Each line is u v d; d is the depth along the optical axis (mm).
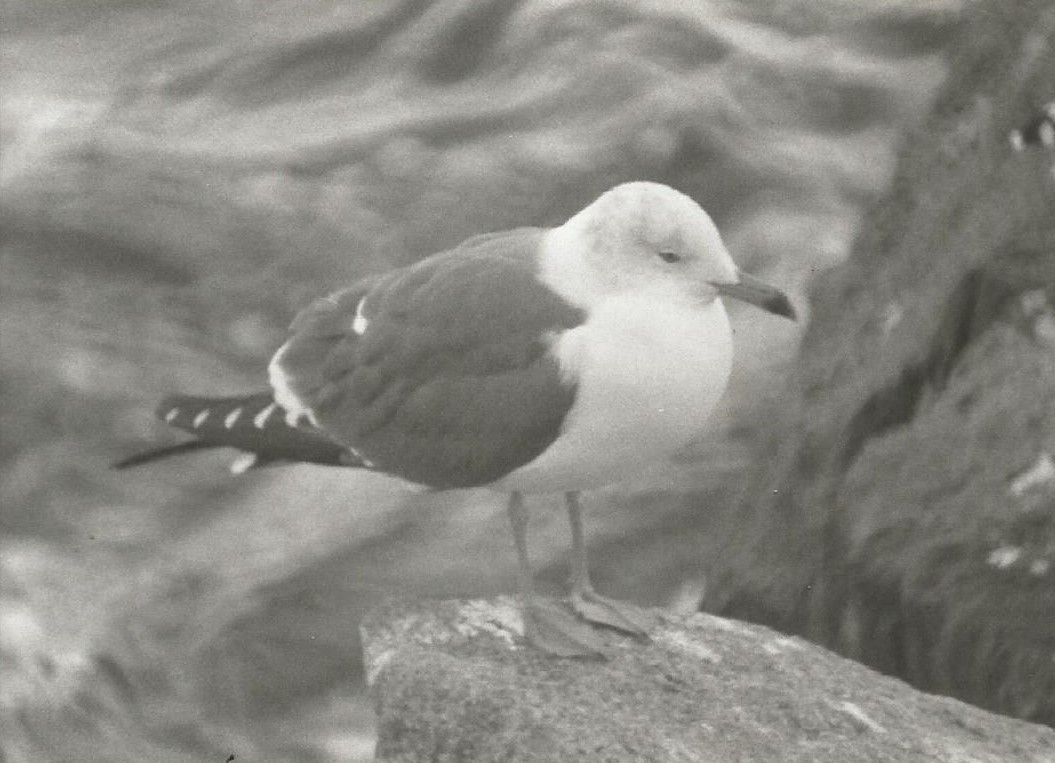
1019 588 9812
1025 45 12766
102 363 16781
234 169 19625
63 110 21016
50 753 12805
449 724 8359
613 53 20938
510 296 8609
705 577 12852
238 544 14688
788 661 8844
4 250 18438
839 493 10906
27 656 13602
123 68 21875
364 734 12852
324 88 21281
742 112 20250
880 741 8234
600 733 8133
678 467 14969
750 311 17000
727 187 19344
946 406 10844
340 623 13695
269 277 18062
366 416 8992
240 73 21562
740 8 21812
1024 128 12070
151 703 13195
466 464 8797
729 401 15727
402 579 14086
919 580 10117
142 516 15086
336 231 18672
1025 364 10734
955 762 8125
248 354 17141
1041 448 10258
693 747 8117
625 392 8344
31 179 19438
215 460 15555
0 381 16500
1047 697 9445
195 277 18062
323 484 15219
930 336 11297
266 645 13539
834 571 10664
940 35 21203
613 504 14633
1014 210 11531
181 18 22688
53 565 14562
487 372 8617
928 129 13141
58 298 17734
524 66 21094
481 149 19875
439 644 8922
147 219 18719
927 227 12320
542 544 14281
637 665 8742
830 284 13070
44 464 15648
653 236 8344
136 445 15883
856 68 20797
